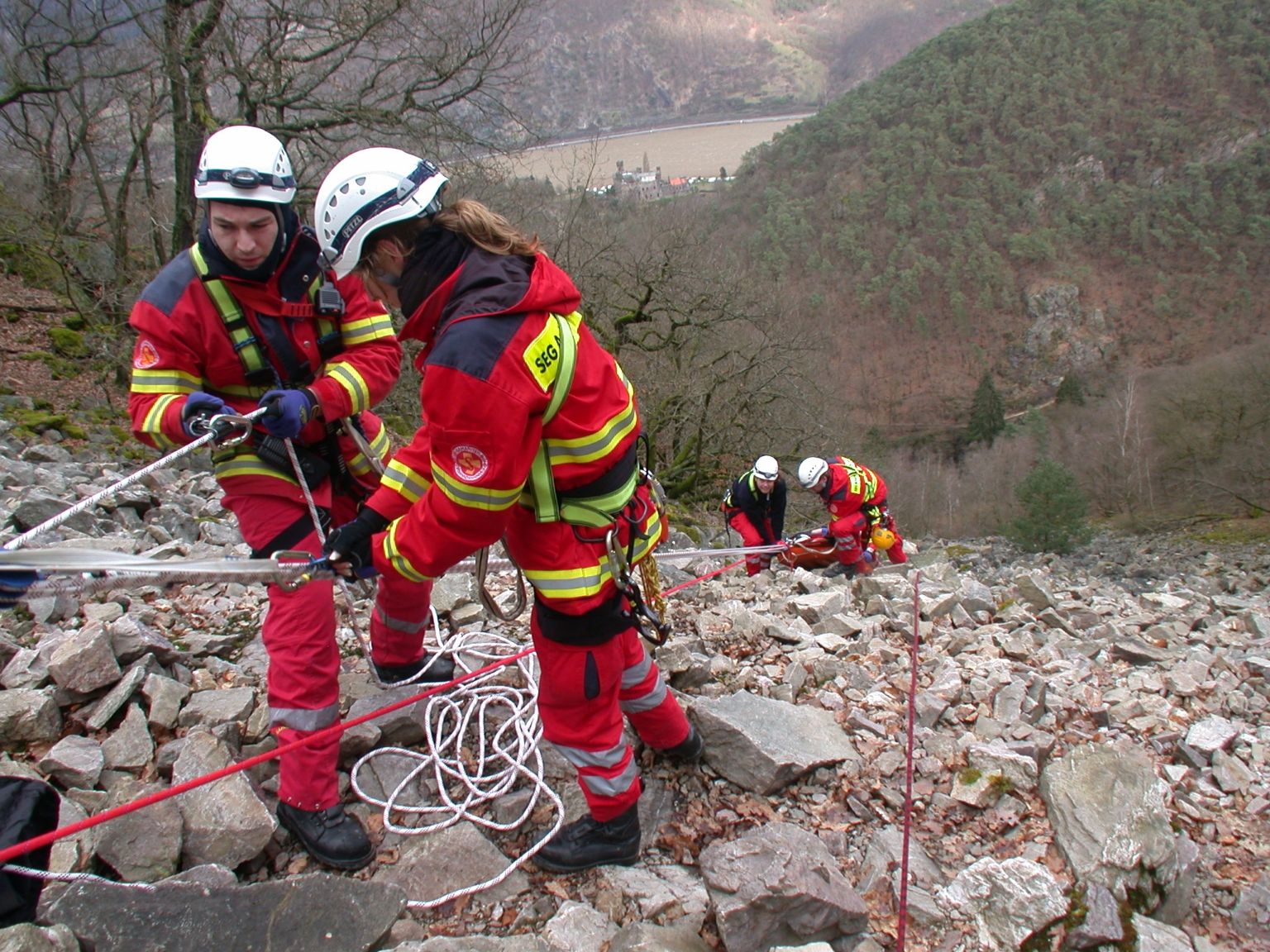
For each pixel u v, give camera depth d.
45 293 13.92
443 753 3.37
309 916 2.41
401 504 2.46
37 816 2.19
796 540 7.49
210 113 12.62
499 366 2.14
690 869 2.95
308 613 2.78
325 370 2.87
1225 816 3.21
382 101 13.34
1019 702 3.80
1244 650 5.39
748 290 19.72
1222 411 33.16
